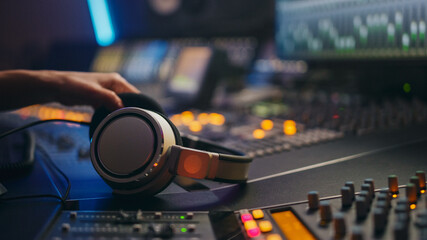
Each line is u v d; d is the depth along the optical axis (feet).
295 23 4.88
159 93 5.17
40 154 2.78
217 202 1.80
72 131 3.40
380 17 3.87
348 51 4.24
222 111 4.35
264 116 3.80
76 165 2.47
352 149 2.57
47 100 2.29
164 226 1.49
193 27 6.34
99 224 1.55
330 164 2.27
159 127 1.81
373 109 3.61
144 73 6.17
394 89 4.19
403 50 3.68
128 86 2.42
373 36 3.96
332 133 3.01
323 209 1.46
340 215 1.33
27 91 2.24
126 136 1.83
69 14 7.66
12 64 7.62
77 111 4.05
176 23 6.52
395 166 2.13
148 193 1.82
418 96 3.98
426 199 1.40
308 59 4.74
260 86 5.41
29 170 2.37
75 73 2.42
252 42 5.90
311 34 4.66
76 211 1.68
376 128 3.11
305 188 1.89
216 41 6.23
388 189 1.65
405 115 3.30
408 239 1.18
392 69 4.20
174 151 1.80
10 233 1.44
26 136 2.92
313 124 3.32
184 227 1.52
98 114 2.17
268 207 1.69
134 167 1.79
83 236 1.44
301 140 2.84
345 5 4.21
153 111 2.05
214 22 6.14
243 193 1.90
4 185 2.10
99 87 2.18
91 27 7.52
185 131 3.37
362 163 2.24
